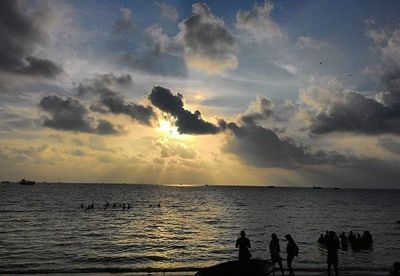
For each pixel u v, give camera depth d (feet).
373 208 405.39
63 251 112.88
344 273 71.26
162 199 508.53
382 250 120.37
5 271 77.36
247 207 381.81
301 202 513.04
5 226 186.91
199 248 121.29
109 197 519.60
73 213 271.28
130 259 99.09
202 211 316.40
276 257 63.41
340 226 210.38
